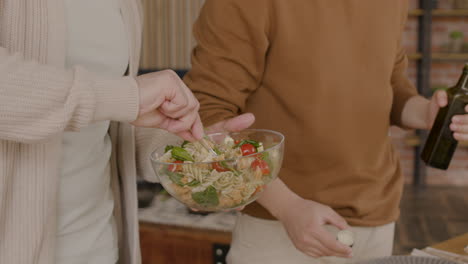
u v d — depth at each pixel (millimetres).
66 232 783
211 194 706
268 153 739
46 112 582
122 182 1001
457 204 4285
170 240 1825
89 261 833
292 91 1142
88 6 762
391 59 1208
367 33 1148
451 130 1132
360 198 1191
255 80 1159
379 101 1197
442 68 4879
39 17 673
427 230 3664
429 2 4547
